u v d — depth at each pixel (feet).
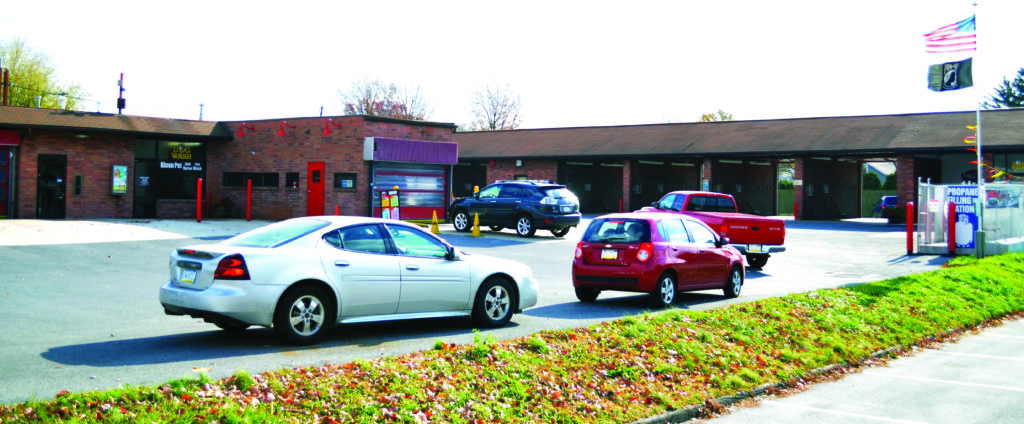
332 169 95.61
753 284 55.36
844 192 144.87
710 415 24.35
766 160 142.41
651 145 139.85
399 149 94.99
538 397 22.76
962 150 109.60
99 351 26.03
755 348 31.53
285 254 27.99
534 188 84.53
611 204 159.74
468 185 161.58
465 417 20.56
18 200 89.35
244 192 103.55
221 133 104.01
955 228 75.15
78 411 17.34
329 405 19.65
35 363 23.61
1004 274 59.47
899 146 115.24
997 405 25.91
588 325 33.17
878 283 50.06
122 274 49.01
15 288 41.22
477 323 34.32
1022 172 111.34
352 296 29.40
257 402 19.01
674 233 43.73
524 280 35.37
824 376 30.35
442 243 33.06
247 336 29.71
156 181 100.17
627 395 24.23
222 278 26.63
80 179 93.45
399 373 22.47
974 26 77.15
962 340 39.75
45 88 186.91
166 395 18.66
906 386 28.81
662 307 41.98
